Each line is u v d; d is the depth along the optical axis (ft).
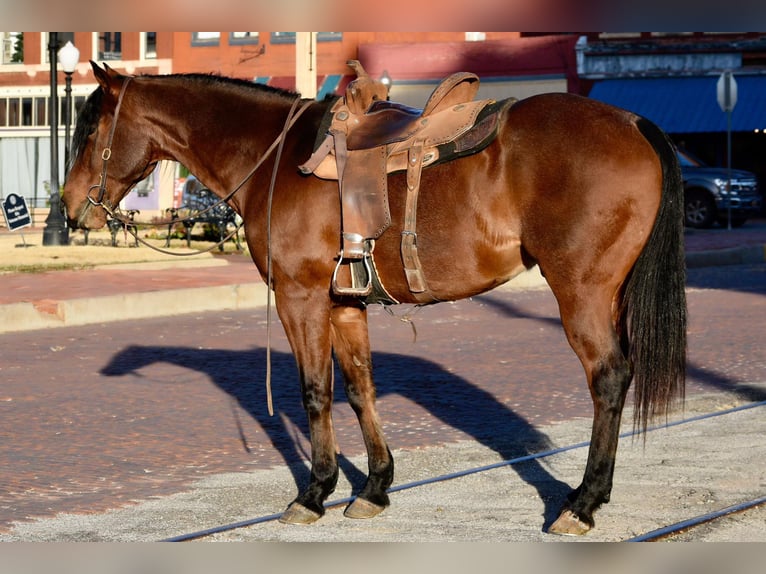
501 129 17.35
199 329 43.88
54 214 76.79
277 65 119.85
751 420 25.77
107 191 21.29
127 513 19.19
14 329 43.50
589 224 16.55
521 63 115.96
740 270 65.62
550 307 49.70
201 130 20.61
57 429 26.08
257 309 50.78
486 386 30.91
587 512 17.13
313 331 18.90
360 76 19.65
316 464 18.92
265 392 30.63
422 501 19.67
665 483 20.39
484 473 21.39
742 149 118.52
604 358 16.81
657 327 16.81
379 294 18.76
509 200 17.17
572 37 114.62
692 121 110.22
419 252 17.83
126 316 47.24
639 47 113.19
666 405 16.98
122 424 26.58
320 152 18.65
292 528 18.28
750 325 41.75
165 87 20.94
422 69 117.39
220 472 22.03
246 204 20.03
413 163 17.74
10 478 21.62
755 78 112.16
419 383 31.50
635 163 16.61
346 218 18.16
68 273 58.29
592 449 17.04
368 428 19.36
